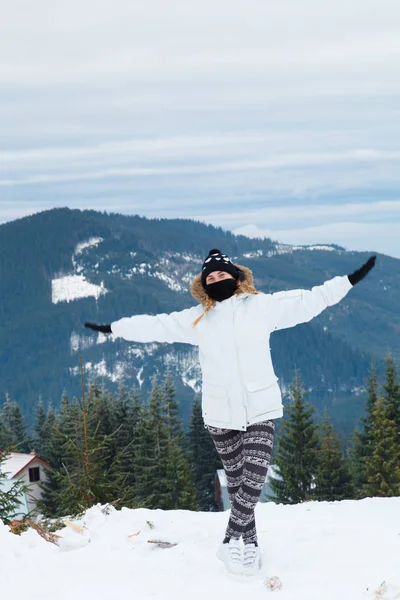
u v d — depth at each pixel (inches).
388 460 1325.0
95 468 435.5
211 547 199.3
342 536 206.1
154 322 187.8
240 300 183.9
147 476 1435.8
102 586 168.6
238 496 176.9
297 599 154.0
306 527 220.8
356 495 1385.3
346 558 182.5
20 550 196.7
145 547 203.5
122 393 1795.0
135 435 1669.5
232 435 181.2
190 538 212.1
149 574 177.3
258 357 179.0
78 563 187.8
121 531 222.8
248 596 158.1
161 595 160.9
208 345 181.8
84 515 248.1
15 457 1417.3
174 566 182.9
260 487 175.6
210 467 2108.8
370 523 229.6
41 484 1325.0
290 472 1441.9
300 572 174.6
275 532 215.6
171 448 1465.3
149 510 255.1
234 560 174.9
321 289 181.3
